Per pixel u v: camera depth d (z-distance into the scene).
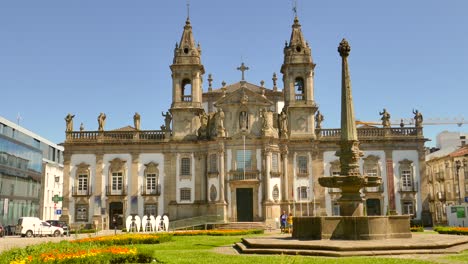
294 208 53.94
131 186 55.50
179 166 55.75
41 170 76.25
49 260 14.84
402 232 22.78
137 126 57.03
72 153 56.25
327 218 22.33
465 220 49.06
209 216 52.25
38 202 74.69
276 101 66.00
